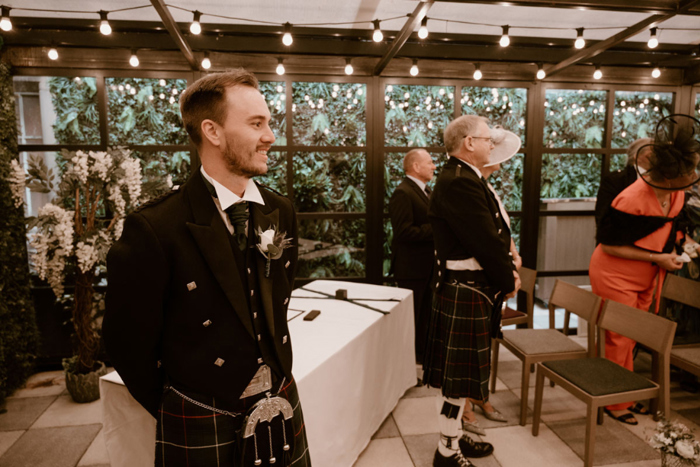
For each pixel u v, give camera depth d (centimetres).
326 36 329
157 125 341
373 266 367
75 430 249
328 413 174
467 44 345
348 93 354
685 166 224
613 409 252
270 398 100
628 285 254
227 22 312
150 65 327
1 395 278
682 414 257
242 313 96
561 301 273
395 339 253
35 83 326
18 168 256
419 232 309
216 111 91
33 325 322
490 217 179
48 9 282
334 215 363
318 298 258
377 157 358
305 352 176
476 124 186
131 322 91
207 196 96
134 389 102
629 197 247
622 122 383
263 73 339
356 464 211
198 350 94
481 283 186
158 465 100
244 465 96
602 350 241
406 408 266
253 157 93
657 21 232
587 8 220
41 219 252
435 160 366
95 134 336
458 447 198
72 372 287
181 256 91
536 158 373
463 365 186
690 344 252
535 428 234
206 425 96
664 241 247
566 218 403
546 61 352
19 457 224
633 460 213
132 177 274
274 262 105
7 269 289
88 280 279
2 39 303
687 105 378
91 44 314
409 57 347
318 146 354
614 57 357
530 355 241
